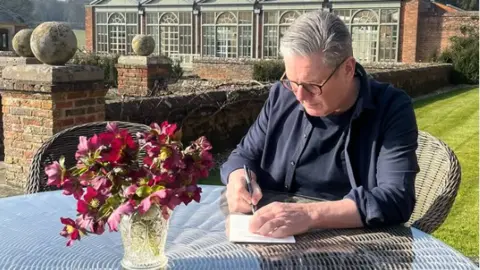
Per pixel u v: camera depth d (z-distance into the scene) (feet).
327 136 7.34
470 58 56.75
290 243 5.86
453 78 57.41
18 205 7.32
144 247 4.97
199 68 60.75
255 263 5.41
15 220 6.70
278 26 78.33
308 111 7.01
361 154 7.14
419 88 46.65
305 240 5.96
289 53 6.52
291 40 6.50
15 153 14.83
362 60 75.66
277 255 5.57
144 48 27.94
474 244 11.87
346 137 7.20
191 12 84.28
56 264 5.42
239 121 22.38
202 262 5.43
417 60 72.59
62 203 7.40
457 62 57.26
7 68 14.46
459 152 22.66
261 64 54.19
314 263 5.41
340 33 6.49
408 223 7.77
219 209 7.12
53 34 14.06
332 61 6.43
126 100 17.07
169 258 5.51
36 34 14.12
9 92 14.56
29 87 14.06
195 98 19.62
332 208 6.24
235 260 5.47
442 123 30.73
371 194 6.35
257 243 5.87
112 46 90.89
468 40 59.62
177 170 4.66
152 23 87.71
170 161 4.60
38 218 6.78
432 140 8.28
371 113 7.06
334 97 6.73
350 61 6.68
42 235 6.20
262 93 23.67
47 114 13.97
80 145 4.63
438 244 5.93
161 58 28.04
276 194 7.77
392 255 5.62
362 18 74.49
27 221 6.66
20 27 105.50
